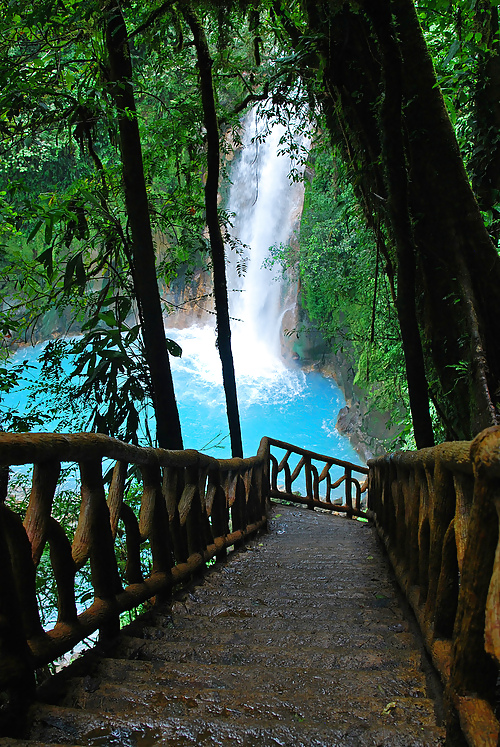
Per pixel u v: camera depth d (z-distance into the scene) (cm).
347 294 1553
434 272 646
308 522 970
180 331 2853
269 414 2308
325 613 380
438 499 244
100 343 589
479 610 154
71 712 202
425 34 822
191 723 196
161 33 770
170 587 388
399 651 279
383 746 183
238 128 1020
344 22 667
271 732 192
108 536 295
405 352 596
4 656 202
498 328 614
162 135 893
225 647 288
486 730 145
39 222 564
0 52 618
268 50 1106
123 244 671
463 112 787
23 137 645
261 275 2680
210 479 553
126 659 268
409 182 646
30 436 232
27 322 729
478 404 585
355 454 2027
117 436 601
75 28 619
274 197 2562
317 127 938
